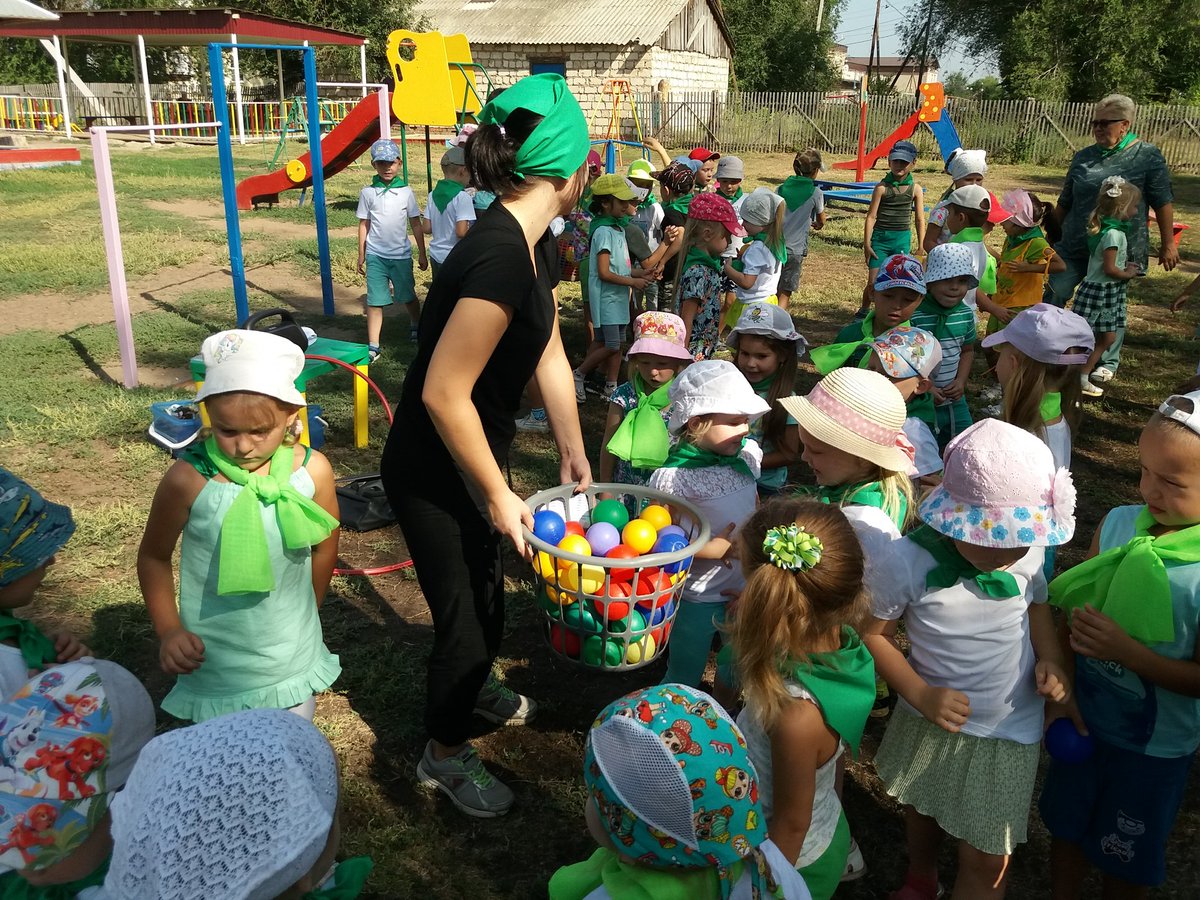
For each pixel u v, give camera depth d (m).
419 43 9.76
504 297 2.44
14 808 1.64
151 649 3.83
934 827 2.63
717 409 3.09
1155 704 2.29
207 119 33.28
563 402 3.11
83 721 1.71
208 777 1.29
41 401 6.56
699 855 1.67
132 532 4.76
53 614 4.03
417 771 3.14
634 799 1.66
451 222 7.98
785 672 2.06
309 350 5.72
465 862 2.85
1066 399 3.60
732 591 3.14
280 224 14.91
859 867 2.83
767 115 31.16
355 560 4.70
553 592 2.63
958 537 2.22
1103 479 5.96
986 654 2.32
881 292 4.37
